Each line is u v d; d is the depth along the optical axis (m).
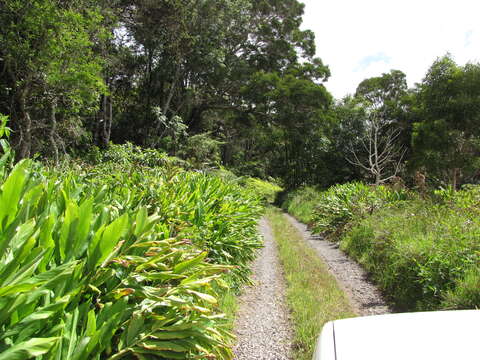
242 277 5.29
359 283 6.04
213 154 20.80
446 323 1.52
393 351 1.32
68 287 1.77
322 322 3.83
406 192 11.43
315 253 8.41
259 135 31.28
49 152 11.55
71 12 9.41
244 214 6.46
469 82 13.13
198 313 2.21
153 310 2.22
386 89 30.28
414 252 5.26
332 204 12.09
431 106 14.30
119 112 23.06
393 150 25.97
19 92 9.80
